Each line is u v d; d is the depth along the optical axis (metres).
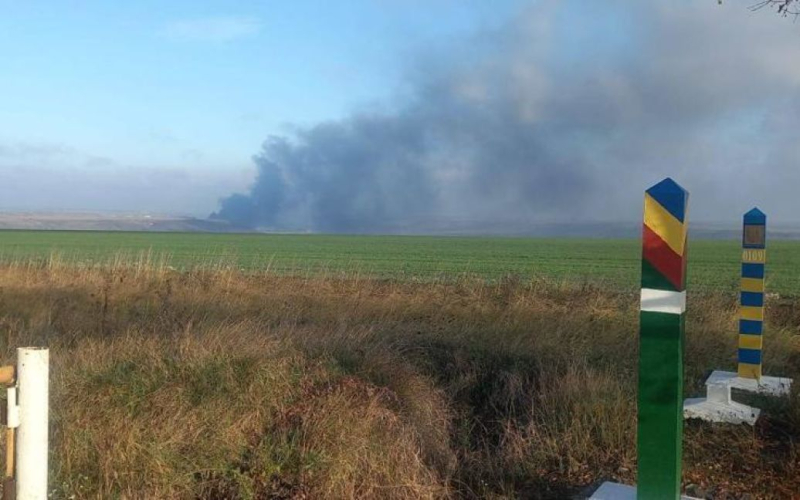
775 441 5.96
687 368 8.62
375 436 5.45
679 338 3.99
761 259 7.49
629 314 12.19
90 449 5.02
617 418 6.08
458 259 43.97
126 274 17.22
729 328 11.12
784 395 6.93
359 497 5.04
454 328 10.17
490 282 17.42
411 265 36.59
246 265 33.81
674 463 4.02
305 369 6.48
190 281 15.62
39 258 26.38
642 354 4.09
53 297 13.05
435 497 5.32
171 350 6.78
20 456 3.14
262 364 6.23
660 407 4.05
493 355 8.78
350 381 6.16
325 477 5.05
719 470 5.40
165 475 4.92
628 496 4.67
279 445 5.31
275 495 4.98
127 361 6.38
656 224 4.03
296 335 8.27
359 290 15.48
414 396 6.70
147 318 10.64
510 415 7.13
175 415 5.39
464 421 7.04
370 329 8.93
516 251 58.09
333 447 5.23
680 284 3.98
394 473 5.27
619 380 7.34
